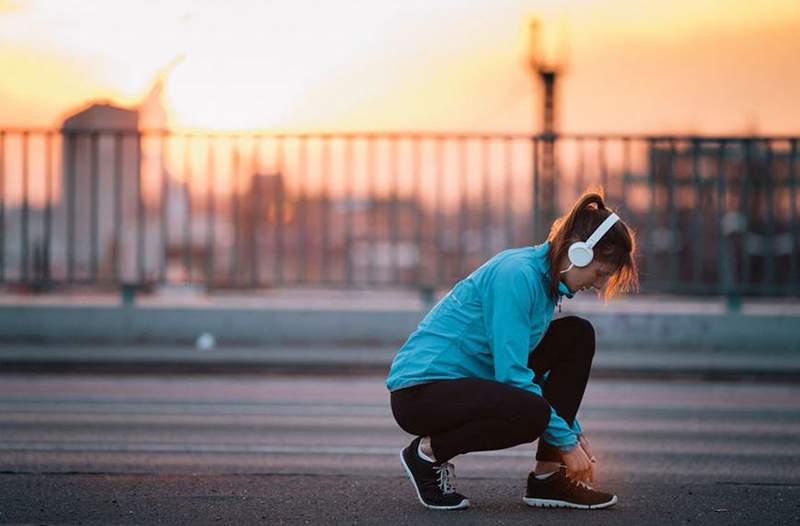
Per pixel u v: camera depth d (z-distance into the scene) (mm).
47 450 5875
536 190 11219
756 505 4480
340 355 10562
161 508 4371
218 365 10250
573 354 4273
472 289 4160
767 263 11195
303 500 4535
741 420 7398
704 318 11203
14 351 10680
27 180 11297
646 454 5941
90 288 14695
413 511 4316
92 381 9516
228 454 5812
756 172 13266
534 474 4430
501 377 4043
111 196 13820
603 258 3998
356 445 6160
